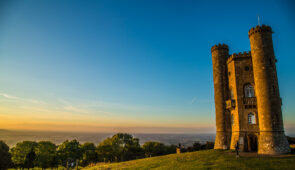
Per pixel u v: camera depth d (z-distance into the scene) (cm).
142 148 9650
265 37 3356
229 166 2211
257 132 3450
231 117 4050
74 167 7688
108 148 7900
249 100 3641
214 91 4488
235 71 3922
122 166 3591
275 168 1962
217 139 4172
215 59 4553
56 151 6575
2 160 7212
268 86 3161
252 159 2512
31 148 6425
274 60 3319
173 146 10794
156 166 2880
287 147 2944
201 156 3192
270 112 3070
